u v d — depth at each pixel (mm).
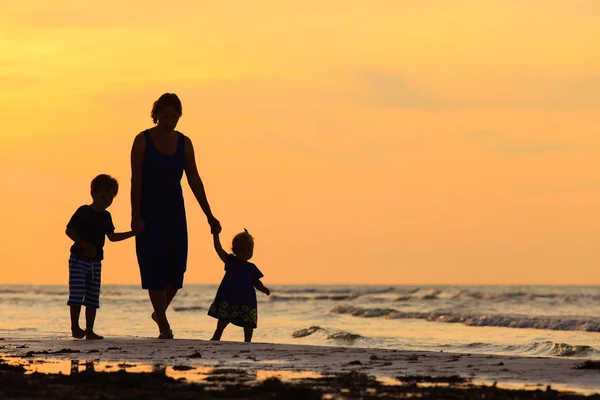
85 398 5395
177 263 12234
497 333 23172
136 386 5988
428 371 7320
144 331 21484
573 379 6785
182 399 5348
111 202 11781
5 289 128250
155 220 12070
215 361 8125
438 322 29688
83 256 11586
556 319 27328
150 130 12148
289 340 19375
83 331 11648
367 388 6020
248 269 12812
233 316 12633
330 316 34500
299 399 5391
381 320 31188
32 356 8641
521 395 5691
